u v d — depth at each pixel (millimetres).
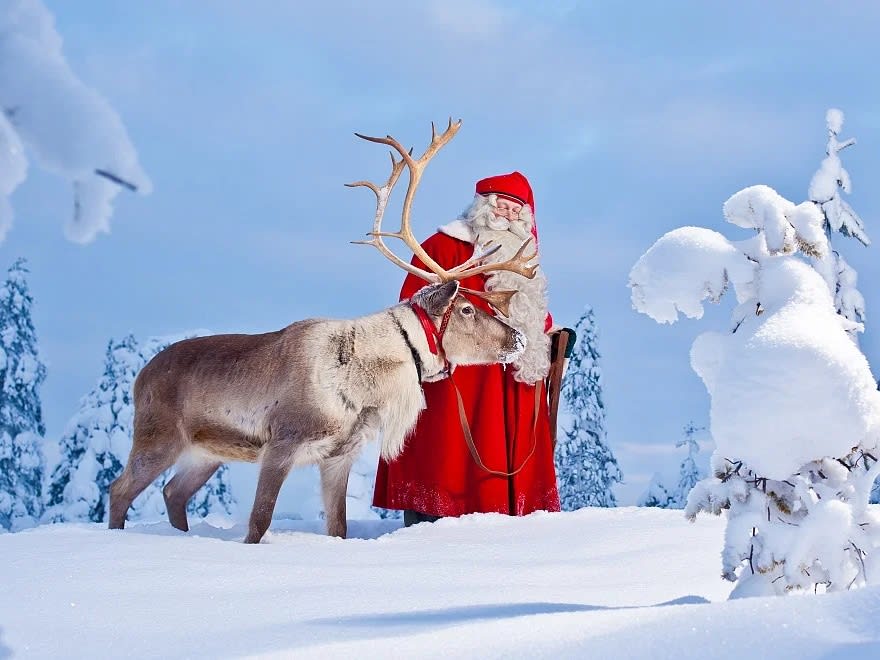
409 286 6406
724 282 3107
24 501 22641
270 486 5238
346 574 3764
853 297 13055
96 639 2682
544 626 2061
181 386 5602
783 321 2848
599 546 4688
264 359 5441
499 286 6465
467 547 4691
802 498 2852
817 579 2871
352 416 5383
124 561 3811
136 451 5668
